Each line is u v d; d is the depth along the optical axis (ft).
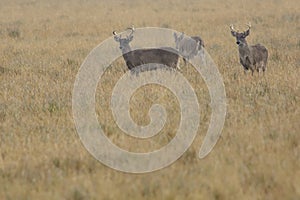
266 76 181.27
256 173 98.53
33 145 118.42
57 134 126.21
